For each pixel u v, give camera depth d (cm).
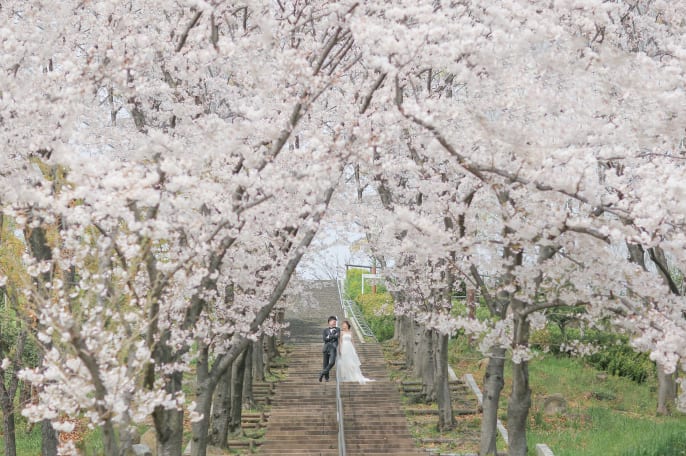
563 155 1077
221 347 1445
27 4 1298
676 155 1322
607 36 1502
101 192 997
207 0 1205
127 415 1027
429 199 1481
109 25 1308
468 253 1384
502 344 1458
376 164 1421
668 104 1145
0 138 1106
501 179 1266
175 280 1141
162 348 1288
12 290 1121
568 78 1266
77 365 979
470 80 1136
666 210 1036
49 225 1085
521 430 1496
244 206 1134
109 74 1211
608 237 1100
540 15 1216
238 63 1372
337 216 1507
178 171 979
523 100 1152
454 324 1509
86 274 1030
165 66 1480
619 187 1123
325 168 1158
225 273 1474
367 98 1235
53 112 1084
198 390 1319
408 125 1262
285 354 3622
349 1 1193
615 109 1252
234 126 1148
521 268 1351
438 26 1059
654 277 1266
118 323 1087
